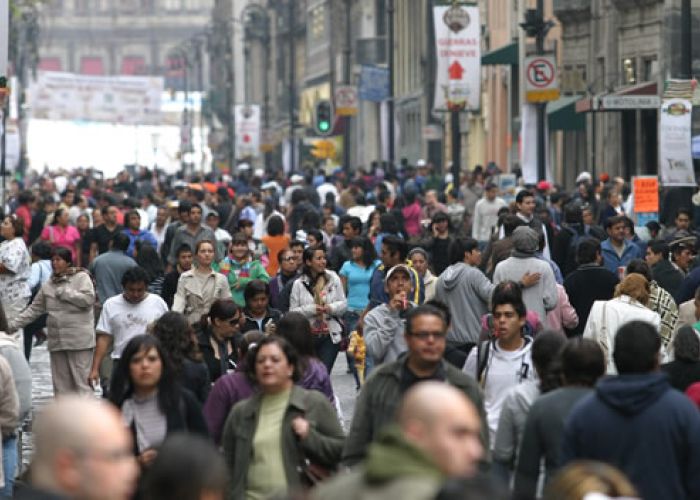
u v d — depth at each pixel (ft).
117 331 120.78
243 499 75.82
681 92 187.73
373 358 103.71
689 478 65.72
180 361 87.66
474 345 118.11
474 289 118.01
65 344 131.13
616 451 65.57
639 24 313.94
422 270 131.95
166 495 44.32
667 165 188.03
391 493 43.83
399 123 561.43
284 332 87.56
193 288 131.44
